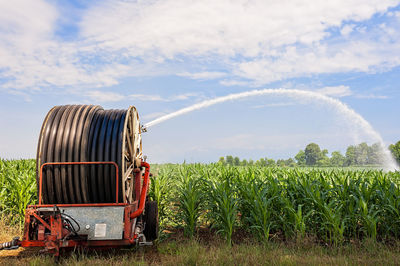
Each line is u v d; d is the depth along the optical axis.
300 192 9.86
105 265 6.43
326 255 7.14
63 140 7.22
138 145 9.31
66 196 7.18
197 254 6.98
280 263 6.41
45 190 7.13
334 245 7.86
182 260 6.69
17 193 10.57
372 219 8.12
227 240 8.47
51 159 7.12
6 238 9.10
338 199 9.62
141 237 7.04
